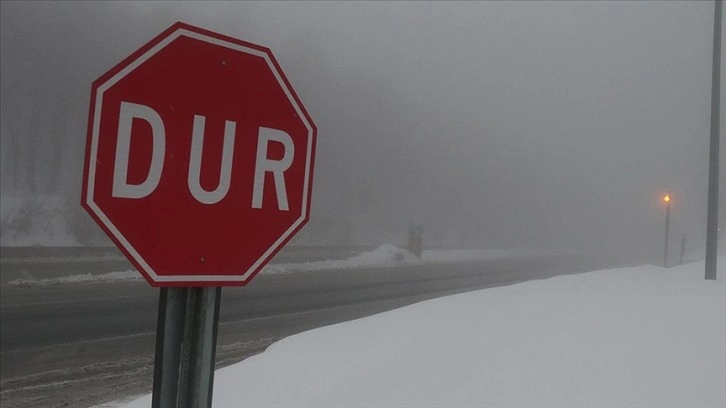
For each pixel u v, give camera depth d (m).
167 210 1.75
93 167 1.62
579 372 4.29
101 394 6.04
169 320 1.80
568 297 8.03
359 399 4.17
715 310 6.55
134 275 13.50
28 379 6.38
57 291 11.05
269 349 6.85
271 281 15.60
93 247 16.06
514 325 5.97
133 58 1.68
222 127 1.87
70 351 7.49
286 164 2.04
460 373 4.48
